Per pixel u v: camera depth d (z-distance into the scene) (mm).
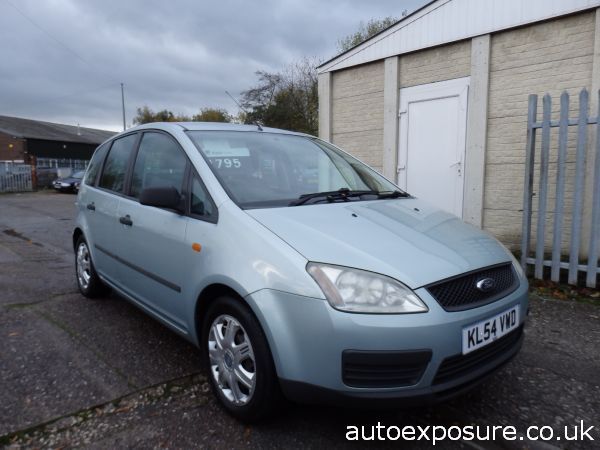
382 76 7609
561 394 2752
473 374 2174
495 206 6449
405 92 7316
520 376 2969
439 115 6934
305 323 2039
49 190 26047
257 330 2223
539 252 4910
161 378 2887
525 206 4980
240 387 2430
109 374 2932
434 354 2000
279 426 2404
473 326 2129
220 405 2592
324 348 2002
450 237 2562
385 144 7609
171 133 3268
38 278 5328
